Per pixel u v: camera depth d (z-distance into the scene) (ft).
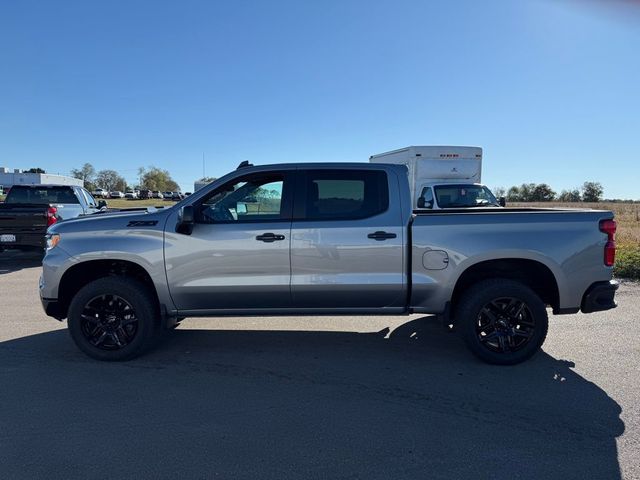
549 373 14.61
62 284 15.72
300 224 15.30
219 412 12.09
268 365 15.42
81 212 40.81
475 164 48.70
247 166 16.05
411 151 48.21
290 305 15.66
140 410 12.19
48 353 16.47
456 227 15.12
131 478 9.31
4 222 34.65
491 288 15.02
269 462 9.86
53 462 9.84
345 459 9.96
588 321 20.04
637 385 13.67
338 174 15.66
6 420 11.63
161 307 15.58
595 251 15.15
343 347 17.20
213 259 15.26
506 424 11.45
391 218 15.33
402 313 15.70
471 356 16.22
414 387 13.64
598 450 10.29
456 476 9.36
